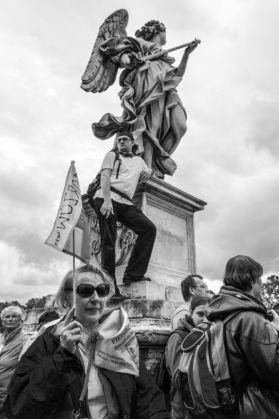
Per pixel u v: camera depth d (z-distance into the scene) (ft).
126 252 19.77
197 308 12.12
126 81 22.98
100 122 22.54
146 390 7.76
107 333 7.82
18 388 6.41
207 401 8.09
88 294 7.64
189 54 23.72
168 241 20.92
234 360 8.05
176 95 23.85
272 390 7.98
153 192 20.21
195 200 22.58
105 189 17.31
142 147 21.84
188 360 8.79
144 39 25.41
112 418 7.20
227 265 9.41
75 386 6.81
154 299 16.76
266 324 8.00
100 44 23.95
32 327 20.38
